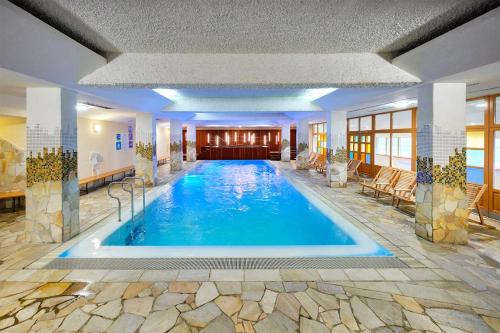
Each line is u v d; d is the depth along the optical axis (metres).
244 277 2.87
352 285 2.73
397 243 3.78
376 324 2.17
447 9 2.48
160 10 2.46
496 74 3.27
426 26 2.84
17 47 2.56
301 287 2.69
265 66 3.68
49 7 2.40
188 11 2.48
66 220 3.91
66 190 3.92
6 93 4.45
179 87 3.93
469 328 2.12
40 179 3.82
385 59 3.65
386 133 9.09
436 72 3.39
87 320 2.21
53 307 2.37
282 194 8.53
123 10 2.46
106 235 4.10
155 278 2.85
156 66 3.66
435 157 3.78
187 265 3.12
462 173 3.77
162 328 2.13
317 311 2.33
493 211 4.94
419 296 2.54
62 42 2.81
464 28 2.62
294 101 7.91
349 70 3.71
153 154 8.41
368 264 3.17
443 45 2.93
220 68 3.70
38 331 2.08
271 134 22.42
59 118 3.81
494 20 2.37
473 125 5.30
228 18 2.63
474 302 2.44
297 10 2.48
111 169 10.03
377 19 2.68
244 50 3.52
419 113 4.04
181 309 2.35
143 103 6.79
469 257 3.35
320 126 15.79
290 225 5.68
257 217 6.22
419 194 4.05
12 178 5.91
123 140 11.12
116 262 3.20
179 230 5.39
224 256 3.34
